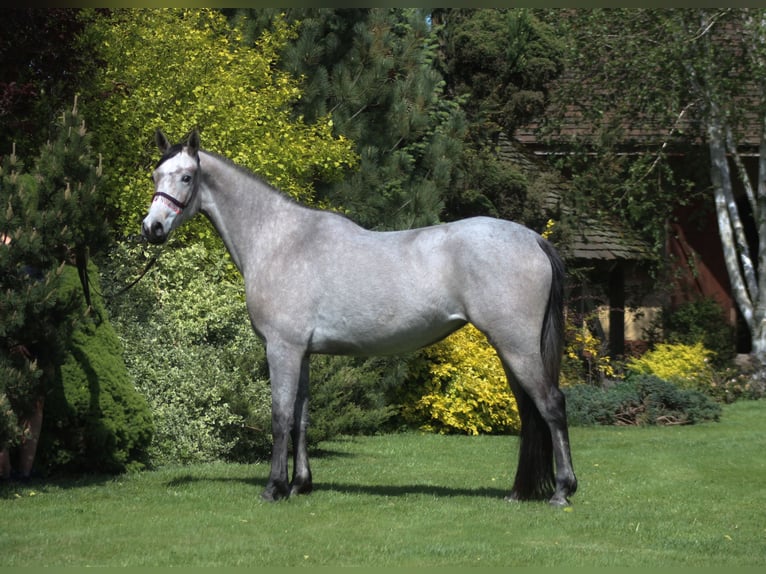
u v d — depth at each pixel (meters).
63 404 8.99
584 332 16.89
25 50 11.18
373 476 9.51
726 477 9.48
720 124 18.98
